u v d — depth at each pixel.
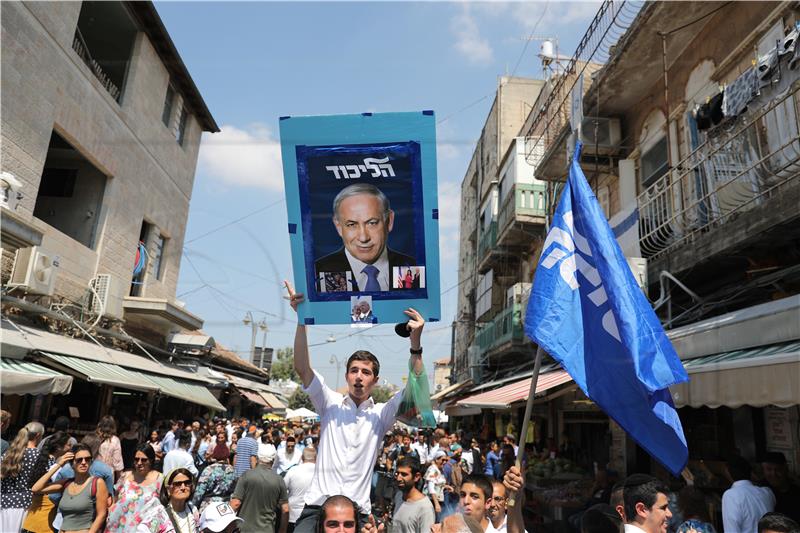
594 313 3.20
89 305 11.52
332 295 3.26
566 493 8.82
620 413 3.03
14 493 5.06
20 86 9.29
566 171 12.28
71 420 11.37
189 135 17.06
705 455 8.02
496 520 3.49
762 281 6.61
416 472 4.95
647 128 10.93
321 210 3.27
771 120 7.04
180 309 14.10
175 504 4.46
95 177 12.59
